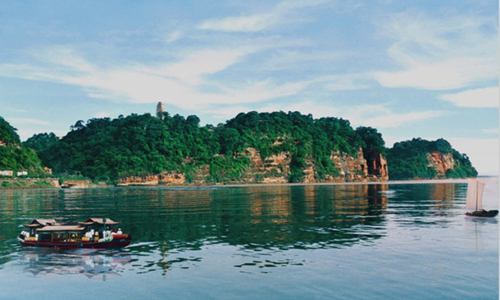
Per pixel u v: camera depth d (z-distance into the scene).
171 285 22.27
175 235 37.53
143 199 92.06
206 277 23.61
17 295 21.06
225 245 32.53
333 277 23.44
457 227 41.81
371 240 34.41
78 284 22.70
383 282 22.48
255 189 158.88
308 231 39.53
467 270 24.75
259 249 30.92
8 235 38.72
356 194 110.50
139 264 26.73
